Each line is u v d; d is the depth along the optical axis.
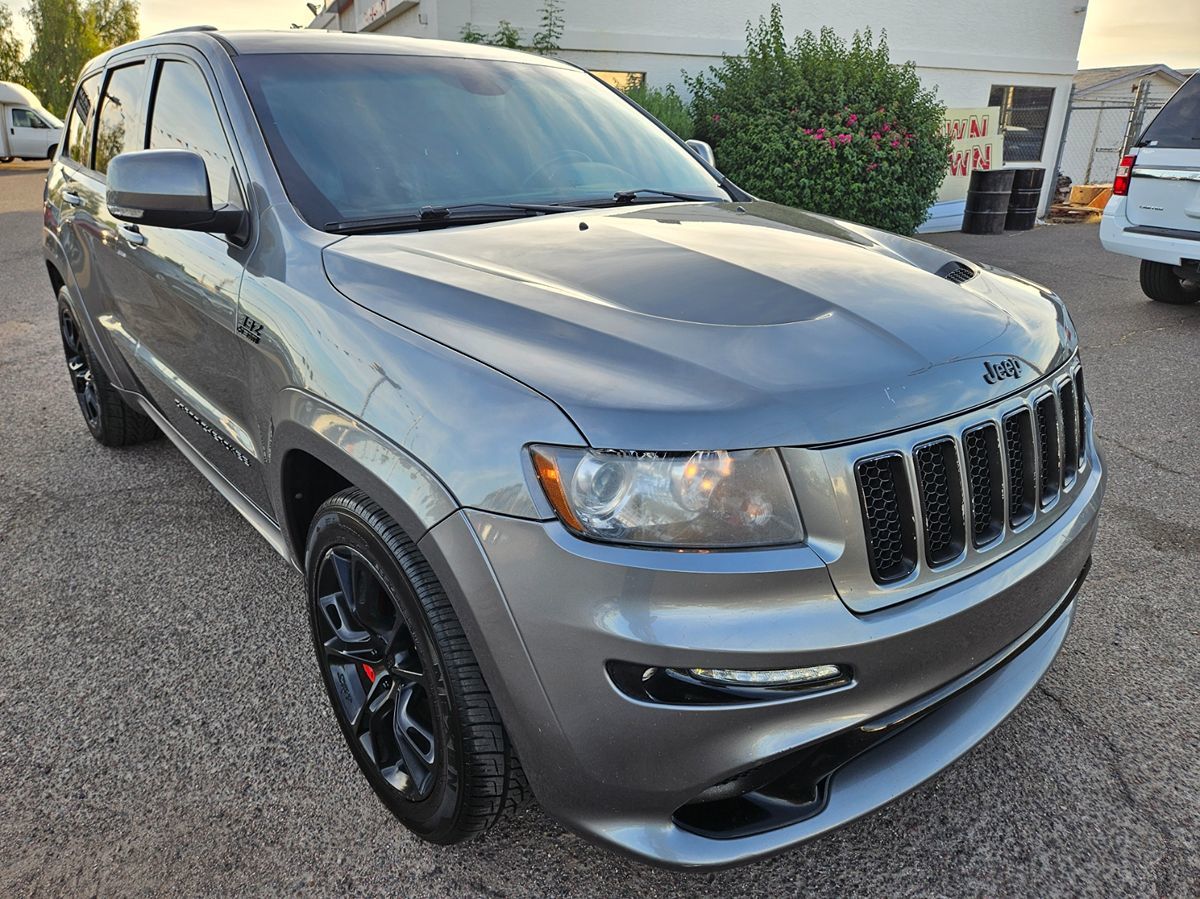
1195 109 6.79
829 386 1.58
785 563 1.49
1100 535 3.51
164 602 3.04
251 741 2.38
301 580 3.17
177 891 1.91
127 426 4.27
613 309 1.80
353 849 2.03
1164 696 2.54
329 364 1.92
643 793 1.55
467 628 1.63
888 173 9.62
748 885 1.93
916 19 12.41
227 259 2.44
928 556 1.64
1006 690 2.01
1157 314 7.24
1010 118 13.91
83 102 4.07
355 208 2.40
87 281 3.71
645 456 1.47
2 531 3.55
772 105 9.79
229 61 2.67
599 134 3.13
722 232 2.39
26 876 1.94
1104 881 1.93
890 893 1.91
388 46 3.01
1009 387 1.79
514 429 1.55
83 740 2.38
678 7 10.77
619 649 1.47
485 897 1.90
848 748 1.62
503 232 2.32
